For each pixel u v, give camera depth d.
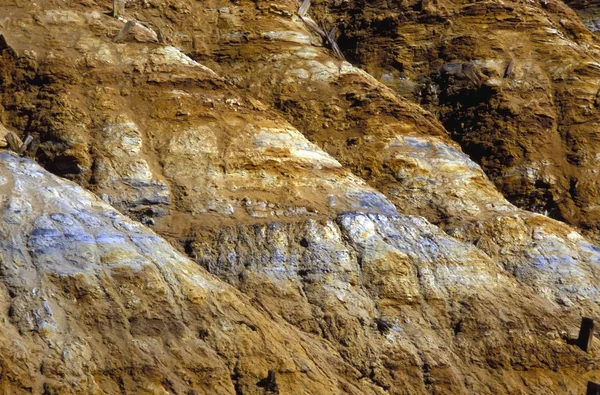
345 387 102.06
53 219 99.88
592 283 122.31
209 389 95.44
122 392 92.69
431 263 114.12
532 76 149.25
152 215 113.19
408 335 109.00
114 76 121.69
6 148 109.00
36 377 90.81
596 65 150.75
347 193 118.81
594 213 140.75
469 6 152.88
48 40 123.38
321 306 108.31
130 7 139.25
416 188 128.50
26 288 95.06
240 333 99.31
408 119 134.12
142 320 96.38
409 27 151.88
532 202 141.88
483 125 145.62
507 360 110.69
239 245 110.56
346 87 135.62
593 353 113.19
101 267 98.00
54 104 118.88
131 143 117.00
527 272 122.12
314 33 144.50
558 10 160.50
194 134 119.00
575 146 145.00
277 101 134.88
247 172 117.38
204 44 140.00
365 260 112.00
